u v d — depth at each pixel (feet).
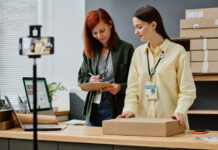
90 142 6.36
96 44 9.27
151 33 7.57
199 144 5.56
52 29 17.52
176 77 7.54
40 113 8.77
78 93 16.05
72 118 16.15
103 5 16.30
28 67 17.60
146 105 7.75
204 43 13.08
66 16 17.31
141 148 5.98
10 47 17.13
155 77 7.63
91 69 9.48
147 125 6.31
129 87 7.97
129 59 9.17
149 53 7.83
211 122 14.42
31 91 8.68
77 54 17.04
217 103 14.52
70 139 6.54
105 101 8.93
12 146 7.29
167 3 15.33
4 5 16.99
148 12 7.46
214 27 13.06
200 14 13.23
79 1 17.20
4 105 10.39
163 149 5.82
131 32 15.83
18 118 7.53
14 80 17.17
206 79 13.41
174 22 15.24
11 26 17.17
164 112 7.55
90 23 8.72
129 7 15.87
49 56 17.67
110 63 9.12
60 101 16.75
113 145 6.19
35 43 5.26
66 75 17.20
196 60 13.12
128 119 6.87
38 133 6.89
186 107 7.00
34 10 17.74
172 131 6.43
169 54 7.59
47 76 17.65
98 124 9.02
